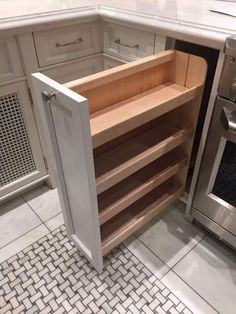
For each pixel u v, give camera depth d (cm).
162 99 96
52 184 150
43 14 108
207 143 101
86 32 123
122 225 112
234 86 82
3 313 100
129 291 106
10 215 138
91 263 114
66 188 99
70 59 124
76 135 71
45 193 150
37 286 108
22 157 131
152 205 121
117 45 122
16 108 117
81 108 63
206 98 120
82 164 76
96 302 103
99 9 120
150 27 99
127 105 92
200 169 110
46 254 120
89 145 71
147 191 109
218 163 102
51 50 116
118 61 127
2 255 119
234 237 110
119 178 93
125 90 94
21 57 108
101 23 123
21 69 110
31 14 107
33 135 129
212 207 113
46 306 102
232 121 88
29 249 122
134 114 85
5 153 124
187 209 128
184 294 105
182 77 103
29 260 117
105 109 90
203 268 113
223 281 109
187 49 108
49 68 118
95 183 81
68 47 120
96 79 80
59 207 142
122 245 123
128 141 106
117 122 81
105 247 104
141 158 98
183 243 123
